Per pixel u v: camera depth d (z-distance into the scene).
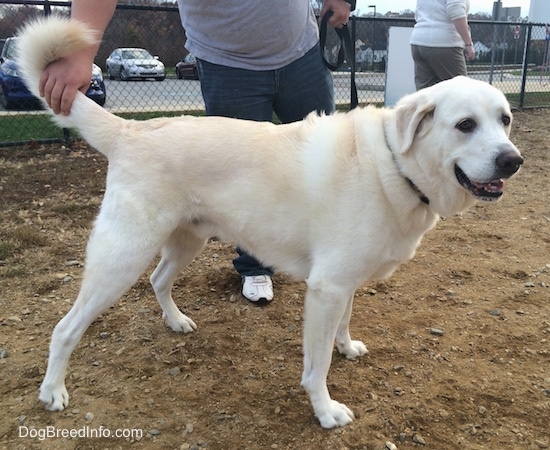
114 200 1.23
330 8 1.63
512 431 1.20
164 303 1.58
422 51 3.17
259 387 1.36
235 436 1.19
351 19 4.62
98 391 1.32
